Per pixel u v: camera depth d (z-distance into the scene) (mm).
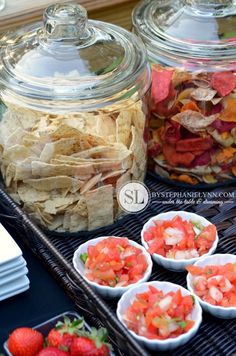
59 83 813
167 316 725
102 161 812
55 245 865
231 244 855
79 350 700
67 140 801
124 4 1096
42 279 828
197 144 902
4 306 794
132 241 835
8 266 776
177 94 883
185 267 808
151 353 734
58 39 842
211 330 761
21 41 887
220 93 871
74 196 834
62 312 787
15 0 1049
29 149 816
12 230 904
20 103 826
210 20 897
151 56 904
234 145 917
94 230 871
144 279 789
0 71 849
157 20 926
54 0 1049
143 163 890
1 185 898
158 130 926
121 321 733
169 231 837
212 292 763
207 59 869
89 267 801
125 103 833
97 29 888
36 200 842
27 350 722
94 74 822
